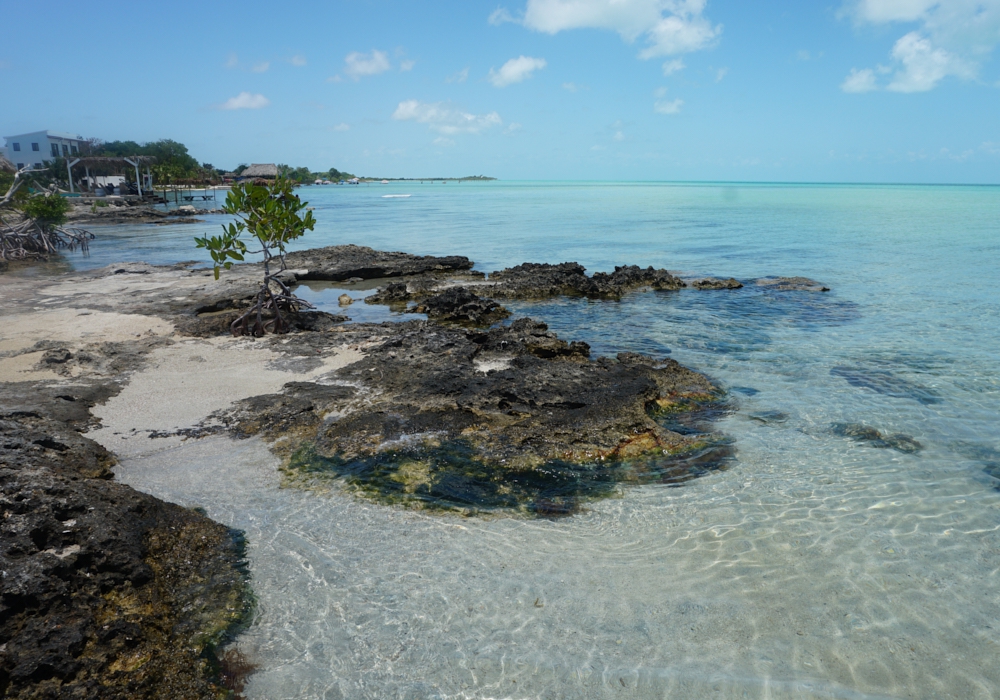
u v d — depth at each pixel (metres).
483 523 7.40
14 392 10.80
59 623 5.23
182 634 5.60
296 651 5.45
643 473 8.58
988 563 6.61
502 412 10.20
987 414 10.46
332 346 14.18
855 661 5.32
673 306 19.12
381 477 8.35
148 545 6.67
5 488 6.43
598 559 6.72
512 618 5.84
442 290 21.81
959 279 22.94
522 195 129.25
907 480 8.37
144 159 80.75
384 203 95.31
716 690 5.02
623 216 60.56
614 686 5.07
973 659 5.33
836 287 21.77
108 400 10.80
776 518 7.48
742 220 53.66
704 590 6.21
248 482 8.23
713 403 11.04
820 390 11.62
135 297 19.78
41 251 33.34
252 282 22.70
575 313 18.55
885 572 6.47
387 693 5.02
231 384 11.60
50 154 89.12
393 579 6.39
